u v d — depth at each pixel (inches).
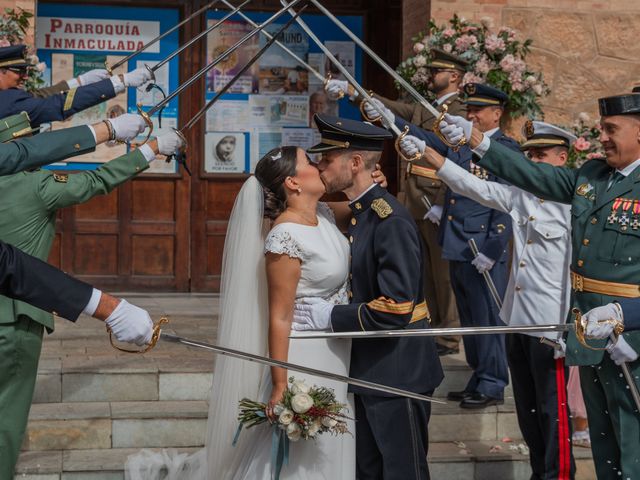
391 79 376.5
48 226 181.6
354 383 160.4
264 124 374.6
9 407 184.1
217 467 179.5
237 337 176.7
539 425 213.3
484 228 243.8
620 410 169.9
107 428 223.3
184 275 373.4
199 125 372.2
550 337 203.9
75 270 367.2
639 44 335.3
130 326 129.3
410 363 173.3
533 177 176.6
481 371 243.6
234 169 374.6
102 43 365.1
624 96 167.8
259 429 173.0
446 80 270.7
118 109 365.4
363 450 178.5
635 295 166.1
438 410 239.8
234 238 178.1
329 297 173.6
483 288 245.9
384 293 166.9
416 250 169.5
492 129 248.5
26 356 183.5
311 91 375.6
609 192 170.4
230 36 370.0
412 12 341.7
